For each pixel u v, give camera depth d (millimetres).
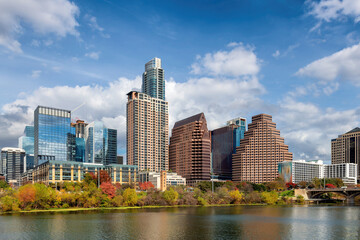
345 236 120125
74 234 120875
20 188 190875
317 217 173125
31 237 115875
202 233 124438
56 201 197875
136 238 115625
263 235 121500
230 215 177750
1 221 148250
